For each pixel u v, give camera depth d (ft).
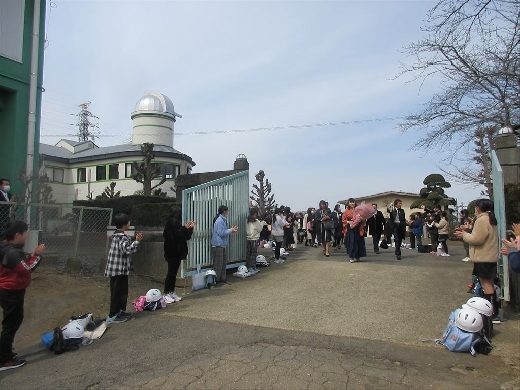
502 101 29.76
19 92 32.53
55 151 103.81
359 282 25.16
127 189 91.97
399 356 14.16
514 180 28.02
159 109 104.17
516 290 18.99
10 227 15.39
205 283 25.86
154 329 17.85
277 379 12.29
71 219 30.73
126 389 12.12
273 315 19.26
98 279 26.94
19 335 18.92
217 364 13.60
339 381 12.11
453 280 25.23
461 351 14.51
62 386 12.60
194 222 24.57
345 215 34.50
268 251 43.88
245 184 32.09
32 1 33.78
